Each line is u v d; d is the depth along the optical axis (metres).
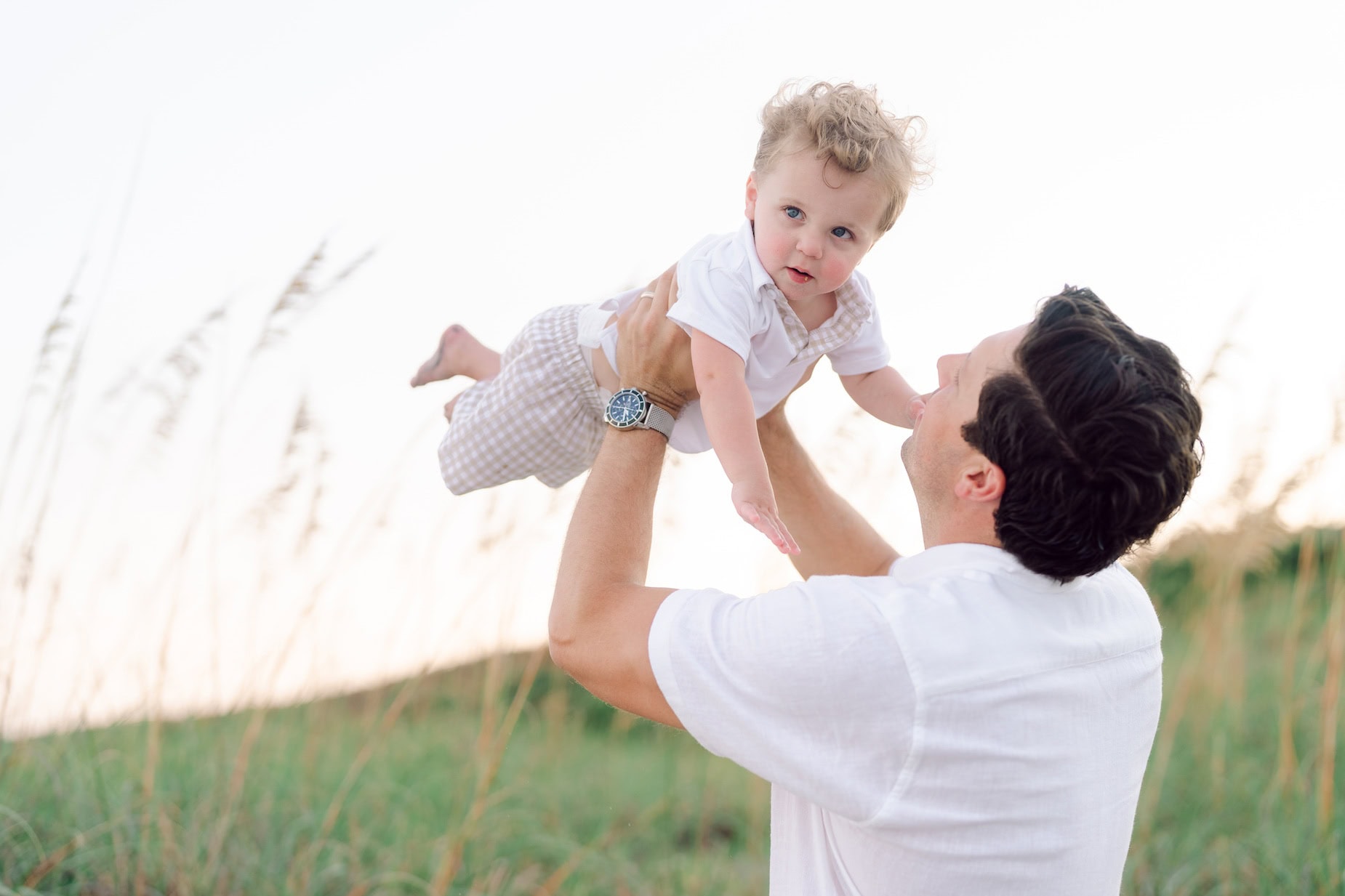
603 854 4.55
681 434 2.03
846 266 1.93
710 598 1.47
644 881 4.41
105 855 3.50
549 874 4.35
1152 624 1.60
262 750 4.26
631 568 1.60
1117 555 1.40
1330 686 4.31
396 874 3.78
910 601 1.37
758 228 1.94
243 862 3.68
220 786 3.99
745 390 1.80
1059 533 1.37
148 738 3.94
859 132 1.87
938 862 1.35
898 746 1.31
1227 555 5.00
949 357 1.70
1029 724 1.35
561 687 5.73
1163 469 1.34
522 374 2.11
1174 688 5.47
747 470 1.75
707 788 5.16
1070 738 1.39
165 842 3.55
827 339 2.03
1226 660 5.23
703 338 1.80
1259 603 6.36
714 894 4.36
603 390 2.08
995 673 1.34
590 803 5.07
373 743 4.23
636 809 5.13
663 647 1.42
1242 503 4.79
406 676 4.57
